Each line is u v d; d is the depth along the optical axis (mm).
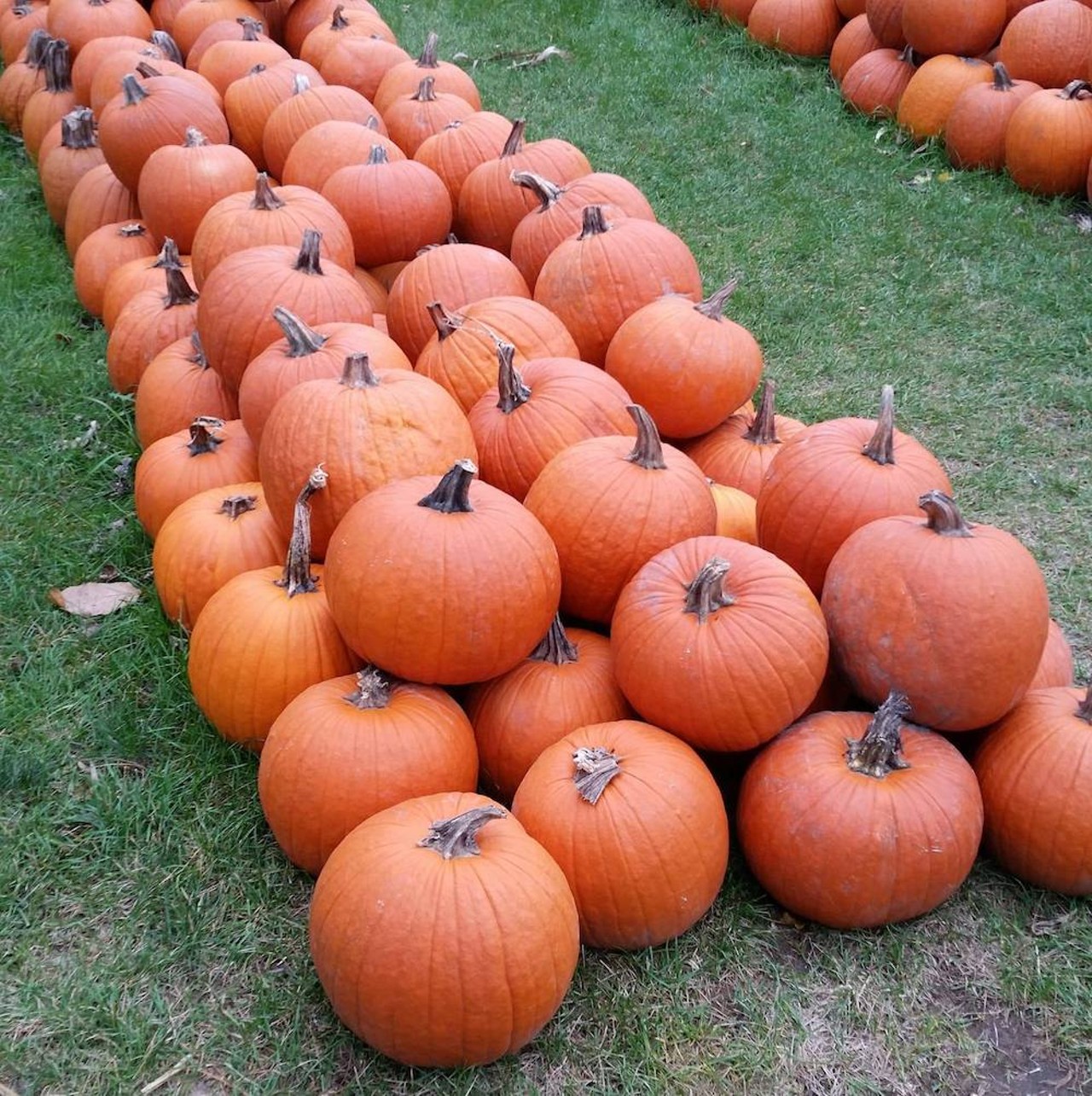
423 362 2088
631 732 1546
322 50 3602
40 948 1532
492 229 2740
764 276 3236
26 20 4207
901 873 1483
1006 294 3143
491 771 1660
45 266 3207
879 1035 1466
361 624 1575
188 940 1538
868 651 1593
